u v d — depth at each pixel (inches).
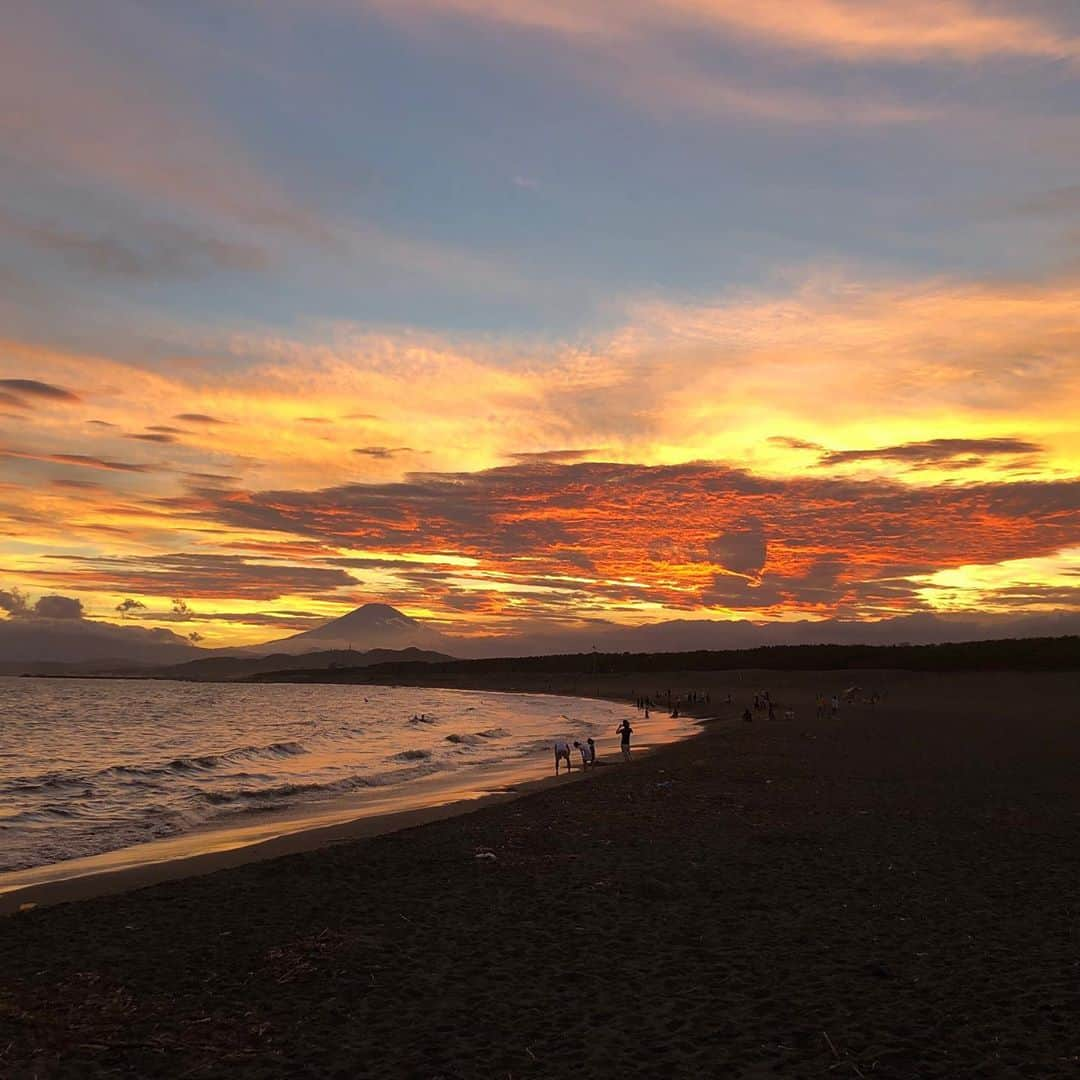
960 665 5467.5
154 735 2527.1
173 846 762.8
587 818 802.2
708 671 7396.7
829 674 5767.7
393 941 417.1
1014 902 461.4
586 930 428.5
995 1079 251.3
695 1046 281.9
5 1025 313.4
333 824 850.8
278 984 356.5
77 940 434.9
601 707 4237.2
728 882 526.0
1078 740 1583.4
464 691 7529.5
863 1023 296.0
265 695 7303.2
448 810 914.7
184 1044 294.0
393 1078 264.7
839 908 457.7
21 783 1267.2
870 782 1015.0
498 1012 319.0
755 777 1091.9
